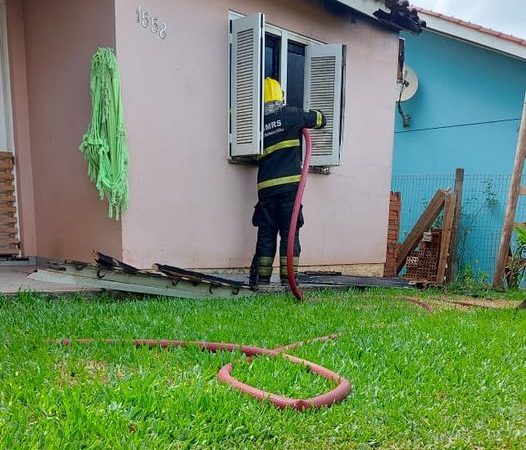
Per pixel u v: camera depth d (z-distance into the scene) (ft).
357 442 4.21
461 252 27.22
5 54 13.70
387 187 19.57
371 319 9.66
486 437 4.45
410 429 4.53
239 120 13.28
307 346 7.05
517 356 7.23
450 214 20.51
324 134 15.72
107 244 11.64
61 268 9.24
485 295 16.97
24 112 13.92
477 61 26.99
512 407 5.23
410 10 17.47
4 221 13.83
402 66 20.65
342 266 17.99
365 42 17.92
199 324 8.21
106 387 4.83
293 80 15.89
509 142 26.07
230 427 4.20
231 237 13.94
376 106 18.71
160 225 12.09
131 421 4.18
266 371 5.75
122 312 8.89
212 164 13.24
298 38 15.47
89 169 11.18
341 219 17.74
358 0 15.87
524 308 12.26
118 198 10.93
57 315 8.29
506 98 26.03
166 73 11.96
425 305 12.26
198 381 5.18
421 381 5.84
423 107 29.45
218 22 13.05
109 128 10.80
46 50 12.96
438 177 28.99
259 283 13.02
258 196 13.17
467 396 5.48
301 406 4.71
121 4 10.91
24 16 13.66
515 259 19.77
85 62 11.73
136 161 11.45
